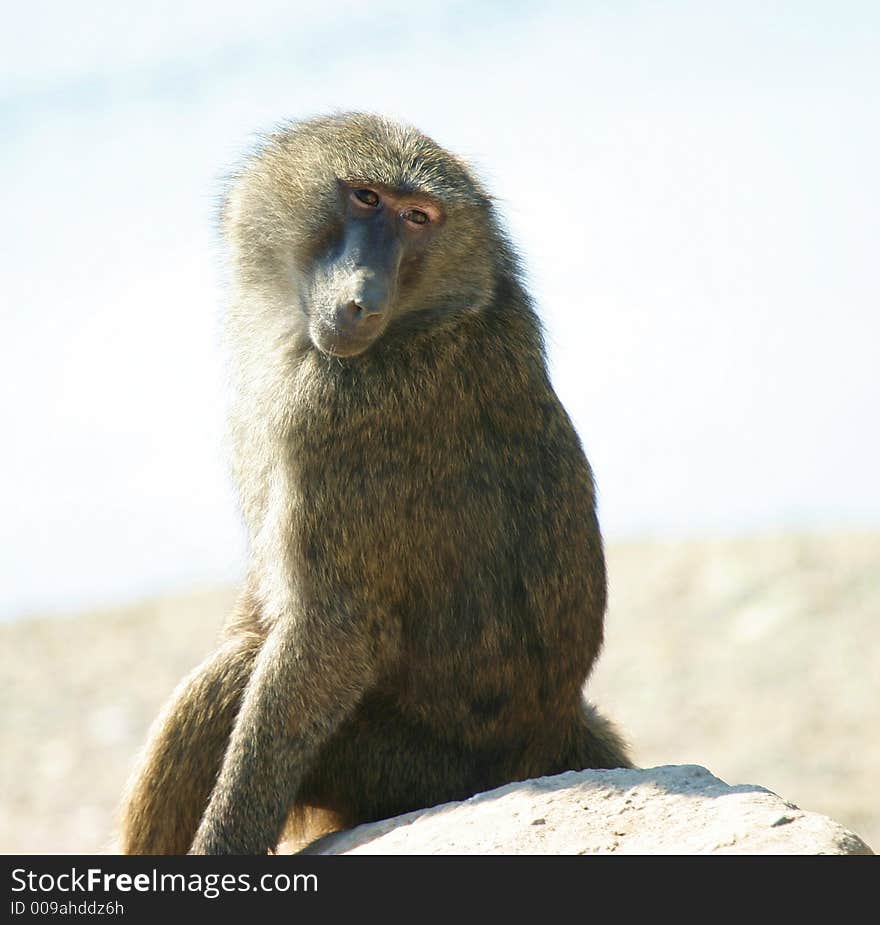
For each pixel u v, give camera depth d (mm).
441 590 18672
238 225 20406
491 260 19516
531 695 19062
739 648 46719
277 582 18547
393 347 18812
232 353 20641
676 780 16938
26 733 45250
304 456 18484
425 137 20094
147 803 18703
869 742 39844
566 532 19219
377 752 18922
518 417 19125
